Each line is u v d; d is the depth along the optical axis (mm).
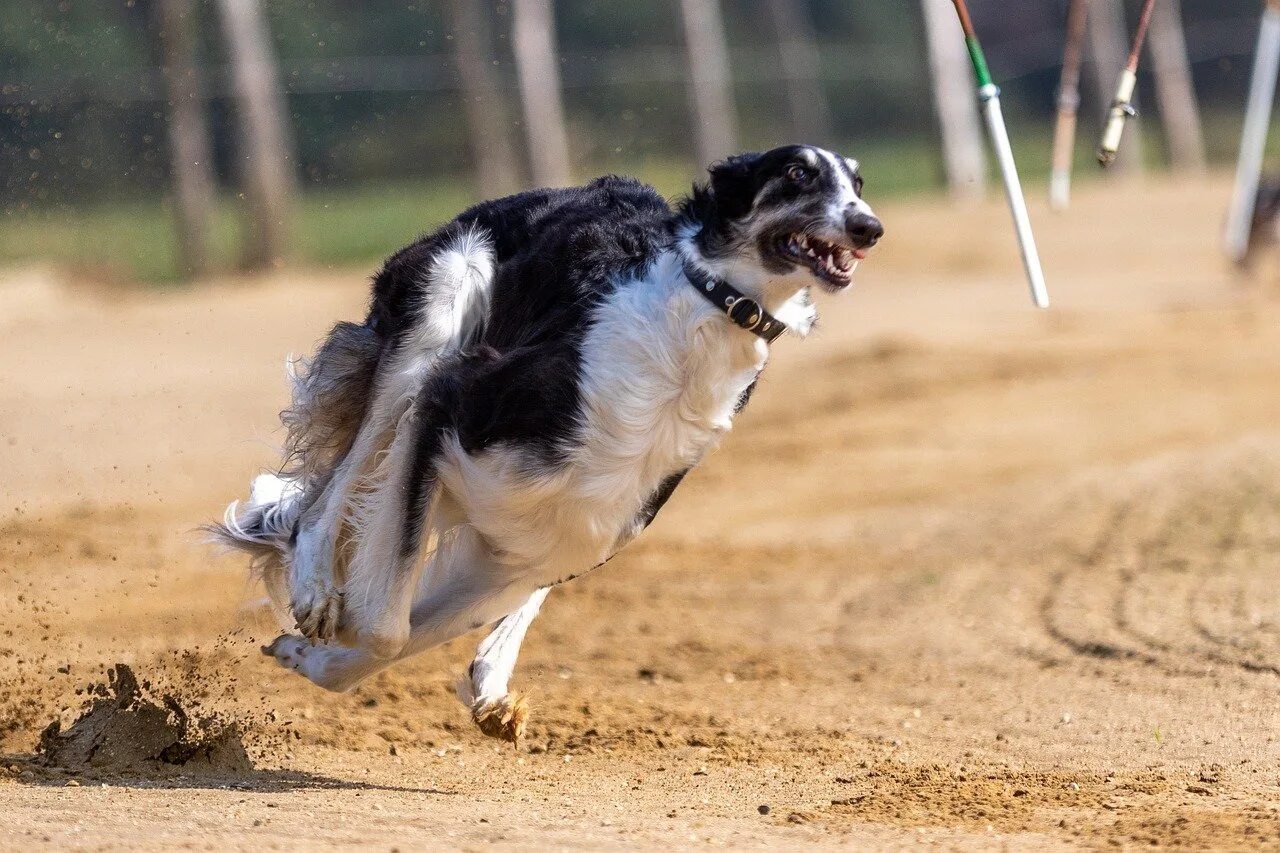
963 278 32438
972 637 11477
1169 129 50500
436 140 47844
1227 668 9875
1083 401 21078
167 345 24812
